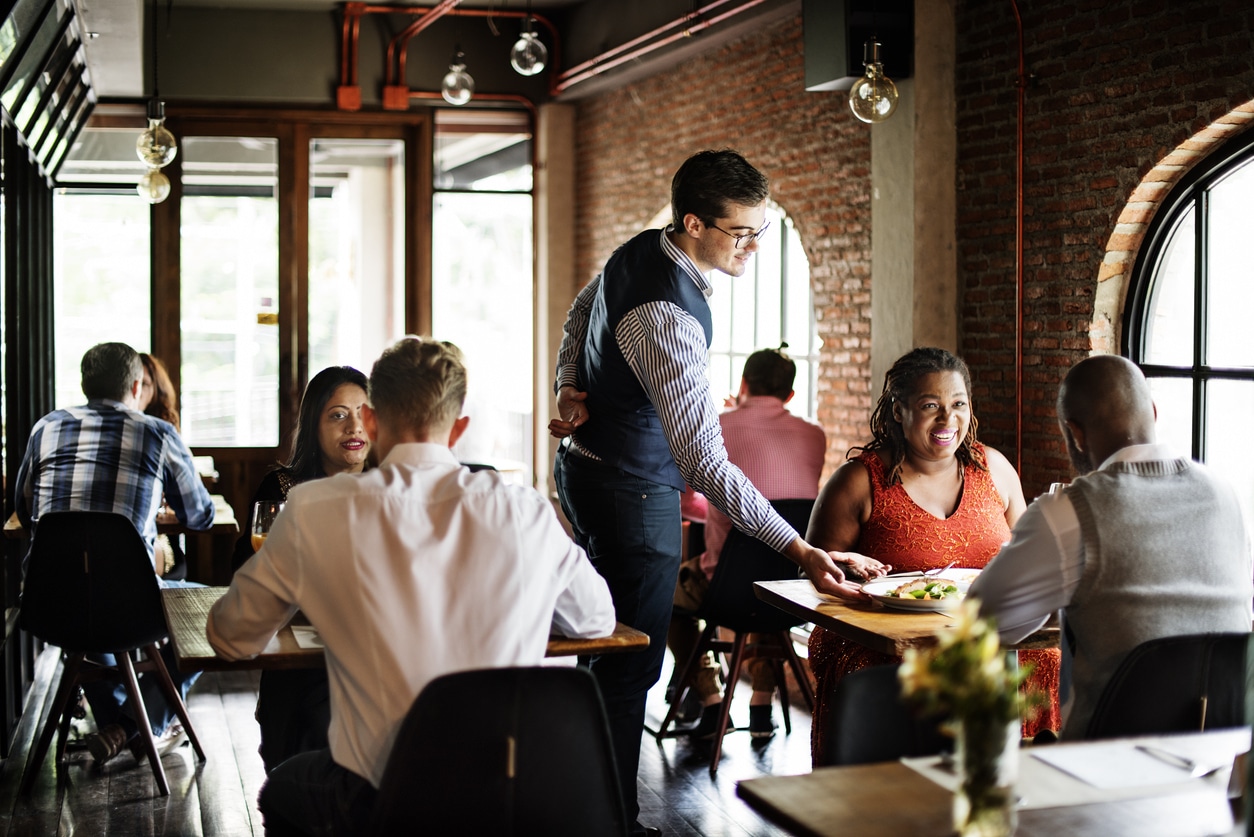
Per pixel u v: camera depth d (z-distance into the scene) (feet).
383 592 6.60
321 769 7.01
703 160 9.77
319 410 11.09
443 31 27.48
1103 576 7.30
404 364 7.09
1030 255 15.93
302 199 27.45
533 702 6.36
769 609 13.87
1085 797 5.33
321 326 27.89
